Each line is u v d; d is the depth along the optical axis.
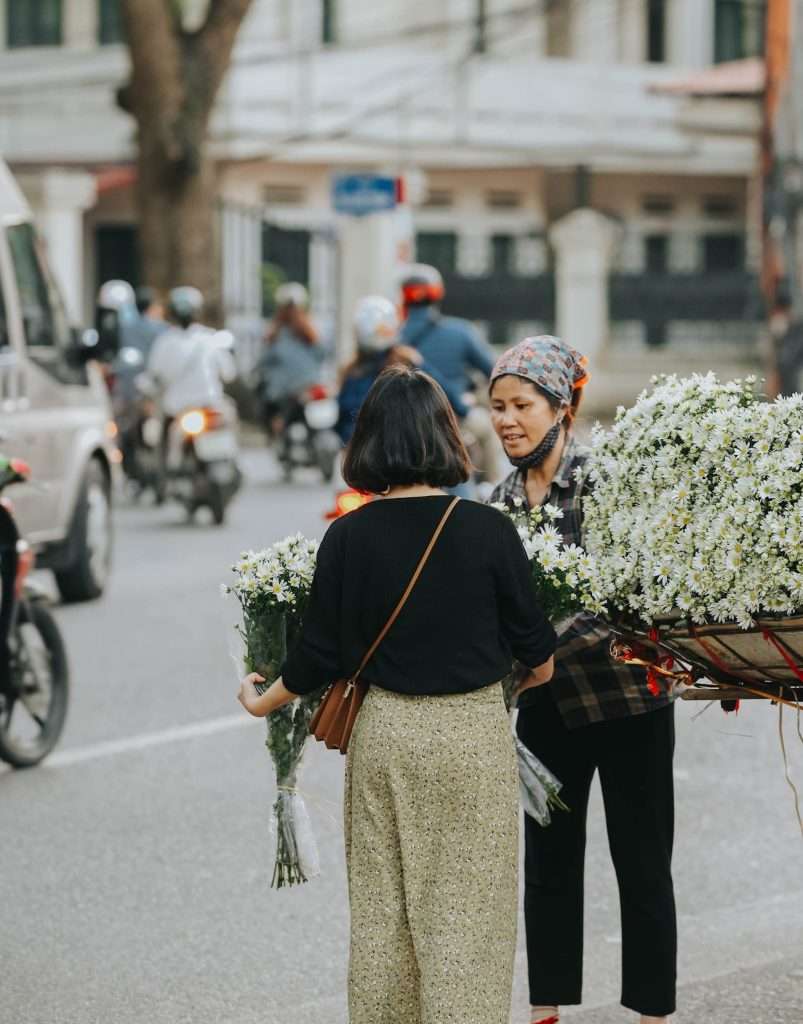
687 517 5.66
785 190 30.72
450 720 5.21
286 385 26.92
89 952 7.75
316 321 44.34
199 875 8.79
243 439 35.53
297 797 5.84
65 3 46.09
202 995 7.24
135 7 34.06
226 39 34.78
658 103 49.47
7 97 46.62
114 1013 7.05
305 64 45.50
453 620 5.25
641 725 6.09
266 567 5.66
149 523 22.44
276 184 46.25
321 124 45.66
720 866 8.89
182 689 12.93
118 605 16.52
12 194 15.63
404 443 5.33
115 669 13.62
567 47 48.72
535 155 48.28
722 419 5.63
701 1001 6.86
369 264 41.41
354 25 46.38
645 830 6.11
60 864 8.96
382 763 5.22
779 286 30.75
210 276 35.06
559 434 6.15
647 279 42.78
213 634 15.05
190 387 22.02
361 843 5.28
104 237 46.72
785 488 5.48
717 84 47.22
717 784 10.38
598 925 8.09
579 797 6.27
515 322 42.66
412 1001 5.27
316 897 8.49
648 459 5.80
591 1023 6.67
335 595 5.32
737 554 5.52
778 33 30.53
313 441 26.80
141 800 10.10
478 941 5.18
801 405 5.57
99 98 45.84
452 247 49.22
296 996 7.22
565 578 5.63
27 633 10.84
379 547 5.28
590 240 42.25
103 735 11.62
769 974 7.16
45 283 15.98
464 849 5.20
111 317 16.38
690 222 51.12
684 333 43.03
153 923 8.11
